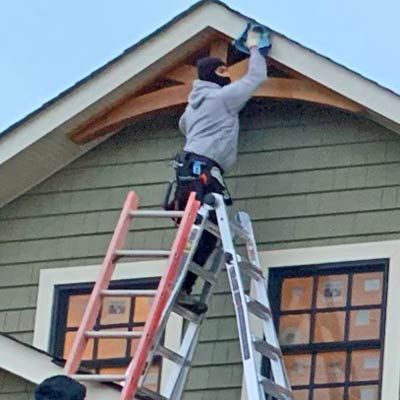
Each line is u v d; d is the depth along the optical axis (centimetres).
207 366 1525
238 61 1570
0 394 1436
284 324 1522
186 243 1444
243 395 1505
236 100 1506
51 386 1015
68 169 1658
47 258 1634
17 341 1436
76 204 1642
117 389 1388
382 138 1547
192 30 1568
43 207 1653
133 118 1617
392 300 1484
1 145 1620
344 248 1520
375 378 1476
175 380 1427
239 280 1422
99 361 1586
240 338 1389
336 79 1523
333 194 1541
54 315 1611
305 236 1536
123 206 1620
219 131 1501
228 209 1562
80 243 1628
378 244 1509
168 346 1548
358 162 1546
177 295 1440
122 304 1595
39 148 1623
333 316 1509
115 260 1448
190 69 1593
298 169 1561
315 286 1523
